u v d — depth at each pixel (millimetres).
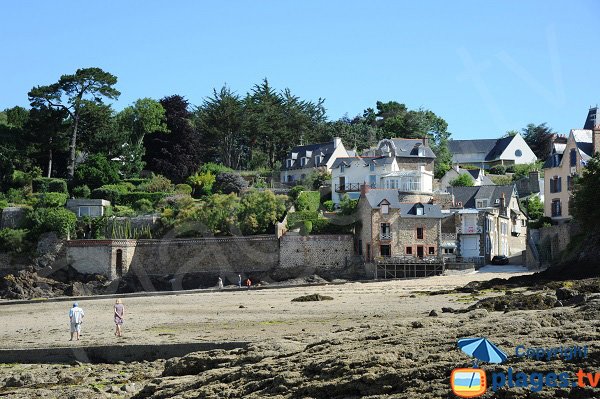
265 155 160375
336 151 141125
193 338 49875
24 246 107938
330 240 106625
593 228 81562
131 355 48281
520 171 151250
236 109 155375
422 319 43688
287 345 41219
